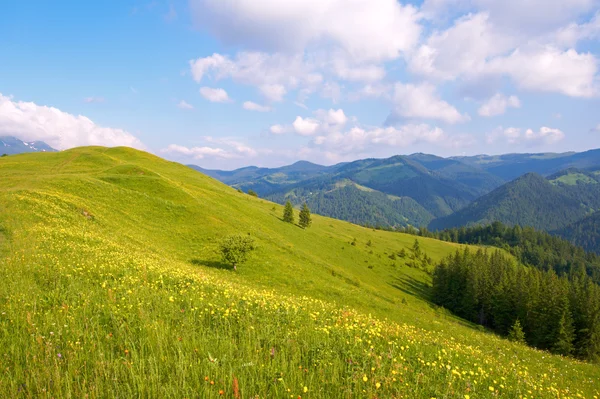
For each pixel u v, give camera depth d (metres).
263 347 8.57
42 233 22.42
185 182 88.75
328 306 17.80
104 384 6.06
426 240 188.38
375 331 11.54
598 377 24.39
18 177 59.97
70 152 95.25
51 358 6.64
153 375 6.19
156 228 46.50
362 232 156.88
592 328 58.66
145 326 8.40
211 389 6.13
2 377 5.88
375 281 81.50
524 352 29.08
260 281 36.72
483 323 83.19
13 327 7.89
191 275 17.06
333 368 7.74
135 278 13.67
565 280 83.62
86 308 9.38
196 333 8.74
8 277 11.80
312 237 95.38
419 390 7.64
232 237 39.62
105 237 30.52
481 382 9.48
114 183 59.22
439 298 89.81
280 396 6.39
